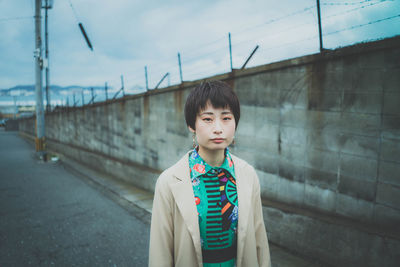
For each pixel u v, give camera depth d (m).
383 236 2.25
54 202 5.62
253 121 3.61
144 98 6.65
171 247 1.02
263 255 1.12
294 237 3.02
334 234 2.62
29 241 3.73
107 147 9.16
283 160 3.28
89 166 10.45
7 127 40.88
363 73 2.44
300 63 2.92
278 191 3.38
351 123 2.57
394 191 2.30
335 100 2.69
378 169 2.40
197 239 0.94
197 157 1.00
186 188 0.98
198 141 0.93
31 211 5.02
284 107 3.20
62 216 4.75
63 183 7.59
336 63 2.64
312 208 3.00
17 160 12.12
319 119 2.85
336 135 2.71
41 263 3.16
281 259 2.88
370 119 2.43
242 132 3.79
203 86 0.93
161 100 5.98
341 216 2.72
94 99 10.30
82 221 4.50
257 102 3.52
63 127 14.82
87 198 5.95
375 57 2.34
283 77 3.17
